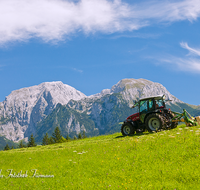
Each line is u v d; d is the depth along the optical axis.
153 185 7.74
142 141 14.31
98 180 9.02
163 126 17.72
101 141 20.11
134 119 20.09
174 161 9.69
